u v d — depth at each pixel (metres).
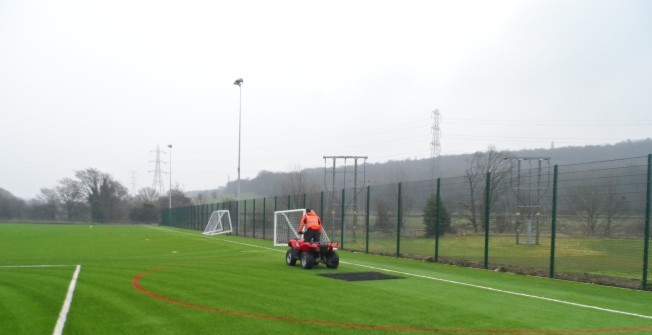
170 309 8.37
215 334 6.74
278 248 22.88
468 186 17.83
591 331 7.10
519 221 20.36
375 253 20.08
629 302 9.45
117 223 88.75
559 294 10.27
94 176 93.19
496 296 9.89
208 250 21.77
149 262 16.12
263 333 6.79
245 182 83.25
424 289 10.66
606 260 13.38
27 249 22.03
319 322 7.45
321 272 13.52
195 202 87.06
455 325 7.34
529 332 7.00
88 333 6.79
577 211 13.15
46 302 8.95
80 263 15.75
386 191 21.08
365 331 6.93
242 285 11.02
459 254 18.20
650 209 11.02
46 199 94.62
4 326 7.15
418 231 19.06
